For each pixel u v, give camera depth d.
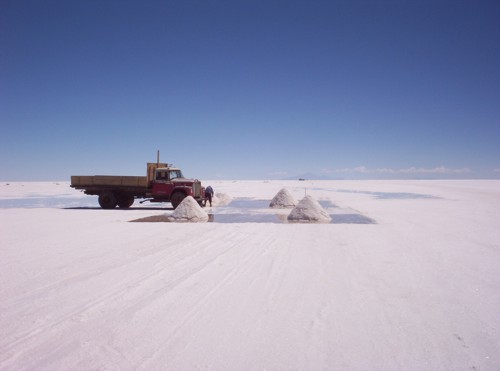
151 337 4.32
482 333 4.45
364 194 41.72
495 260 8.43
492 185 72.38
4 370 3.58
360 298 5.75
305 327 4.62
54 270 7.47
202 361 3.75
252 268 7.65
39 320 4.86
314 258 8.63
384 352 3.95
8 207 26.48
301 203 17.20
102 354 3.91
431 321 4.83
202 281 6.68
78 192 51.19
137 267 7.71
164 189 23.42
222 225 15.08
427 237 11.73
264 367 3.64
